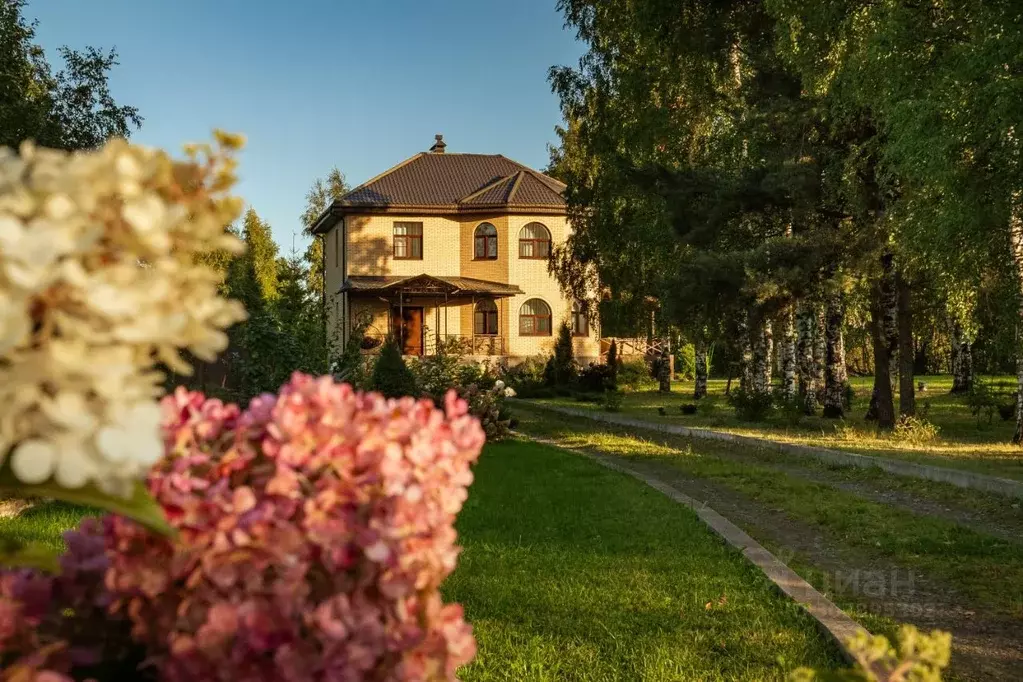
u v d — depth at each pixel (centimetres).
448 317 3731
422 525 220
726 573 651
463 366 2075
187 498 200
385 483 216
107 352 139
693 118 2441
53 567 204
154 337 145
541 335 3747
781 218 2131
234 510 202
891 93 1338
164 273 158
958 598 630
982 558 753
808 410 2441
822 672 229
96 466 137
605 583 618
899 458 1436
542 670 441
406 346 3688
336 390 228
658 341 4338
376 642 202
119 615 216
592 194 2750
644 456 1581
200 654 197
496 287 3647
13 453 144
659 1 2145
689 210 2167
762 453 1659
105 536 210
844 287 1803
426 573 221
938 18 1334
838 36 1523
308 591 202
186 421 226
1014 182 1144
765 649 480
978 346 1991
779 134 2061
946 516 989
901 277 1852
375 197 3750
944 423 2150
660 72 2377
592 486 1122
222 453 221
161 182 167
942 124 1195
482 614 539
